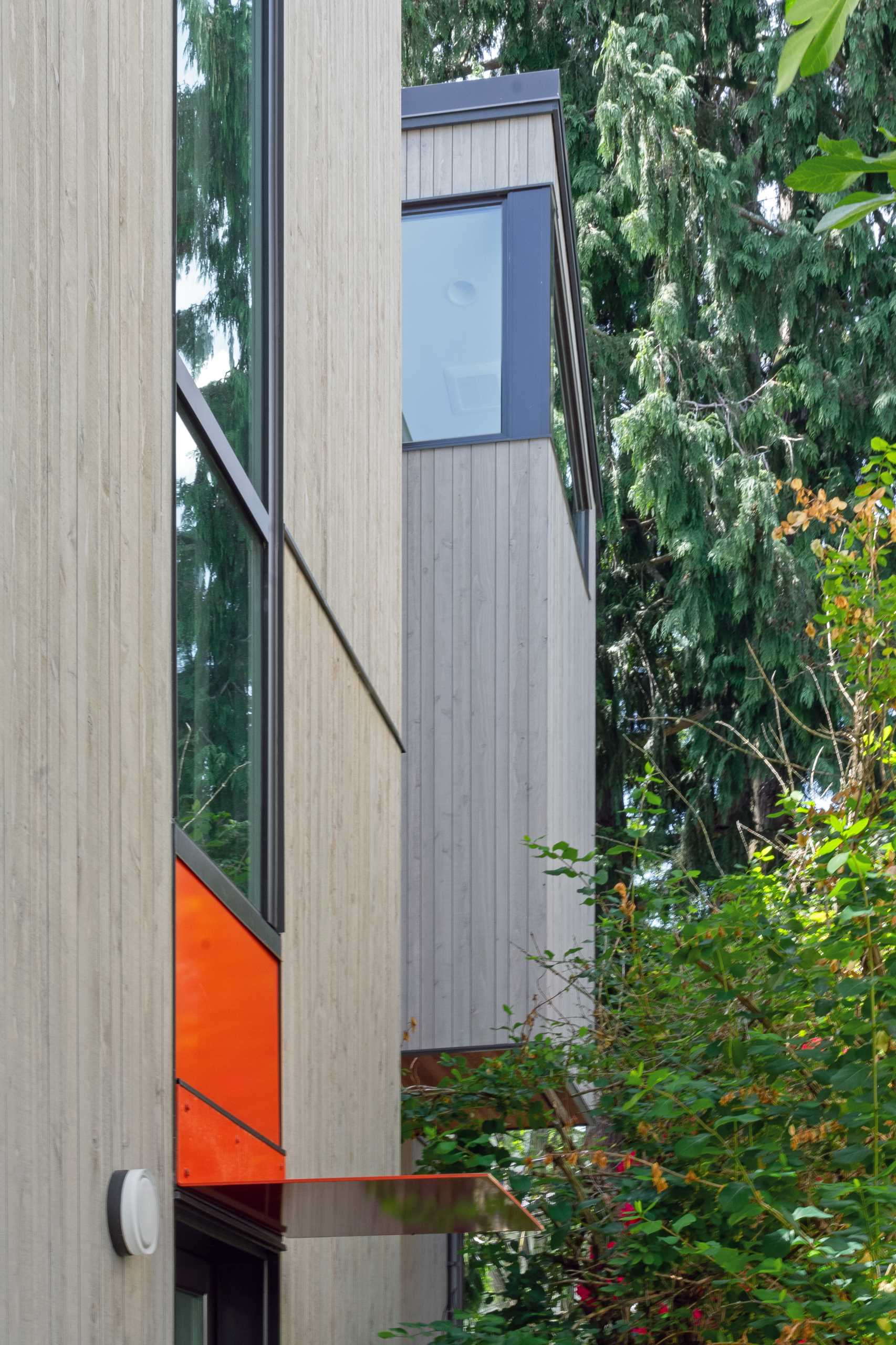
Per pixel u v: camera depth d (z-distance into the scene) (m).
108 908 2.12
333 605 4.48
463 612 7.67
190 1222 2.67
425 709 7.61
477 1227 3.12
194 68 3.20
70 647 2.01
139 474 2.36
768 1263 3.12
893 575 5.45
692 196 15.06
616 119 15.04
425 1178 2.60
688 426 14.41
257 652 3.54
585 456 10.43
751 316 15.19
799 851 5.24
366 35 5.38
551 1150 5.32
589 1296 4.79
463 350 7.96
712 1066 4.63
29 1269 1.76
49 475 1.95
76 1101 1.95
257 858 3.44
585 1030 5.53
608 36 15.27
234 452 3.35
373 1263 4.49
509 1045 7.19
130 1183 2.07
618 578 15.81
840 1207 3.24
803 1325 3.07
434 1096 5.82
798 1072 4.01
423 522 7.79
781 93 1.46
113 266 2.26
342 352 4.77
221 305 3.35
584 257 15.48
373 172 5.46
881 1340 3.01
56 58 2.03
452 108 8.16
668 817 15.50
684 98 15.04
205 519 3.10
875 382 14.99
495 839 7.43
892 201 1.45
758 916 4.55
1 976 1.73
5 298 1.82
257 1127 3.21
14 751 1.80
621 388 15.39
